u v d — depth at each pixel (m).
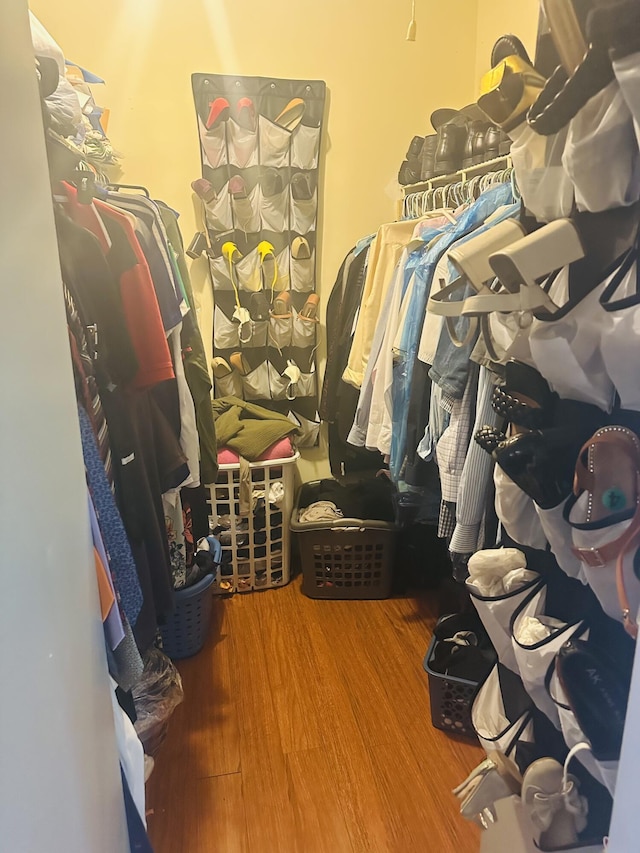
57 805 0.58
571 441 0.79
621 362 0.66
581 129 0.63
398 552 2.33
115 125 2.15
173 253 1.66
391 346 1.73
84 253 1.10
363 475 2.41
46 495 0.60
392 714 1.67
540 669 0.84
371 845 1.30
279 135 2.19
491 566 0.95
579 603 0.91
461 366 1.29
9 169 0.53
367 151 2.35
